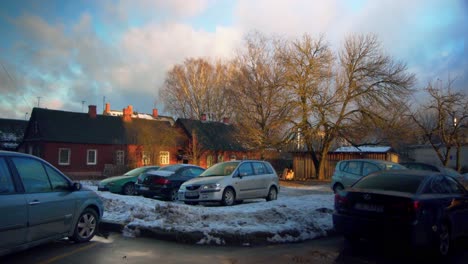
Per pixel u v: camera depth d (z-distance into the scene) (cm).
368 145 3381
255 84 3388
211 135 4931
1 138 5034
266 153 3594
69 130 4069
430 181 756
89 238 779
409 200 673
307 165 3722
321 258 682
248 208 1109
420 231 660
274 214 959
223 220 908
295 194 1994
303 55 3191
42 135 3859
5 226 581
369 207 709
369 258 688
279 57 3259
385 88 3141
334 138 3325
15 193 611
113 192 1770
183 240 777
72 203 730
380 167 1583
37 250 702
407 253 730
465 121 3422
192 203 1344
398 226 665
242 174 1399
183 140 4753
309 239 835
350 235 728
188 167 1691
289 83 3200
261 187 1464
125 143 4288
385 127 3162
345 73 3234
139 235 828
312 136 3238
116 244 759
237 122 3606
